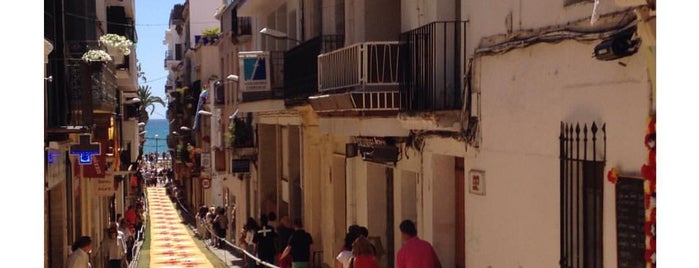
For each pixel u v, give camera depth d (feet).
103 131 65.10
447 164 37.17
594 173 22.13
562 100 23.97
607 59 20.59
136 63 100.17
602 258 21.89
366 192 50.39
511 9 28.07
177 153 195.31
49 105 47.19
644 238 19.61
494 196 29.60
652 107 18.90
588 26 22.29
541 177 25.54
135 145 122.31
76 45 56.80
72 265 44.88
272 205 90.27
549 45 24.82
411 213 43.39
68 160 57.57
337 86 44.11
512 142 27.91
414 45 37.83
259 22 88.94
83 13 58.18
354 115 42.93
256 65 67.15
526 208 26.71
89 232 73.41
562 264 23.84
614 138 20.92
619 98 20.66
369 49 39.58
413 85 37.93
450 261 36.99
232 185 120.88
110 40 63.21
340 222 61.62
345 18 52.95
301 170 71.56
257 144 95.04
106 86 61.26
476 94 31.37
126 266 75.00
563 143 23.88
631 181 20.06
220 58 127.95
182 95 186.19
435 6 36.04
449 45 35.45
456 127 33.30
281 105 66.69
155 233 124.06
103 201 94.63
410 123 36.50
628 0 18.06
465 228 32.89
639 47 19.54
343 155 58.49
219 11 127.13
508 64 28.19
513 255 27.89
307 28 63.98
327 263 63.62
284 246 62.64
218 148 126.52
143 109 187.52
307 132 67.46
